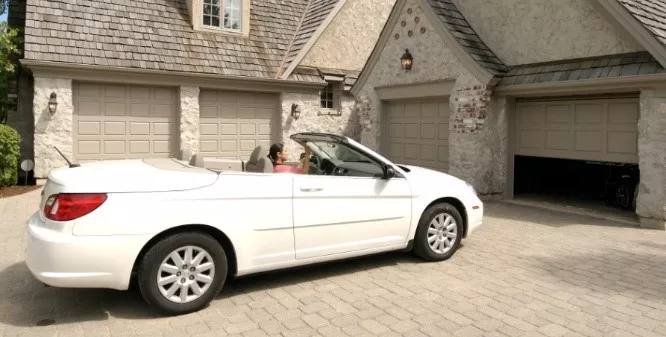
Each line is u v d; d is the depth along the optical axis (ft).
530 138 32.50
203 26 45.47
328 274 17.81
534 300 15.23
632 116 26.68
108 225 12.91
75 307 14.48
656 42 23.89
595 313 14.21
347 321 13.61
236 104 46.29
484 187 32.78
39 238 12.71
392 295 15.66
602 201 33.24
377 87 40.19
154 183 13.75
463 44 32.60
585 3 27.99
